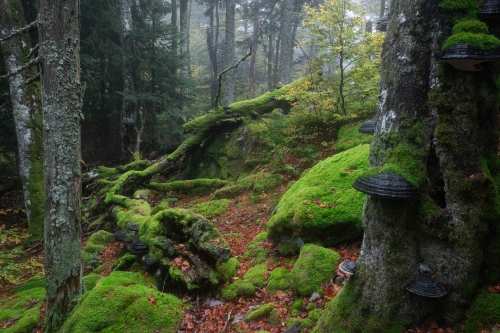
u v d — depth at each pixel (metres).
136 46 16.44
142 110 17.12
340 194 5.61
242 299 4.78
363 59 9.73
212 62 28.55
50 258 4.79
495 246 2.88
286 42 21.80
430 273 2.91
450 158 2.82
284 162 10.55
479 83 2.85
